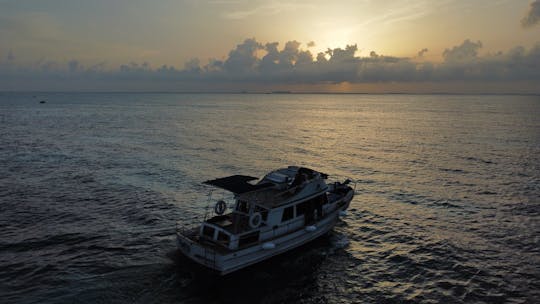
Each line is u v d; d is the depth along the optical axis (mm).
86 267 23109
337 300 20578
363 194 40031
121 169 50000
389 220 32469
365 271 23719
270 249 23516
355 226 31172
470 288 21625
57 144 70188
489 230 30031
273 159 58375
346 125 113875
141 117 141375
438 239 28422
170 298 20188
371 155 61906
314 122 125250
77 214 32406
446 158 58625
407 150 66438
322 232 27531
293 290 21406
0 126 99062
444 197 38688
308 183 26281
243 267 22328
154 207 34750
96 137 81188
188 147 69188
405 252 26328
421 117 146375
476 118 136000
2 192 38312
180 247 23328
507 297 20641
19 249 25375
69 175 46062
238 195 25422
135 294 20422
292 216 25250
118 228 29484
